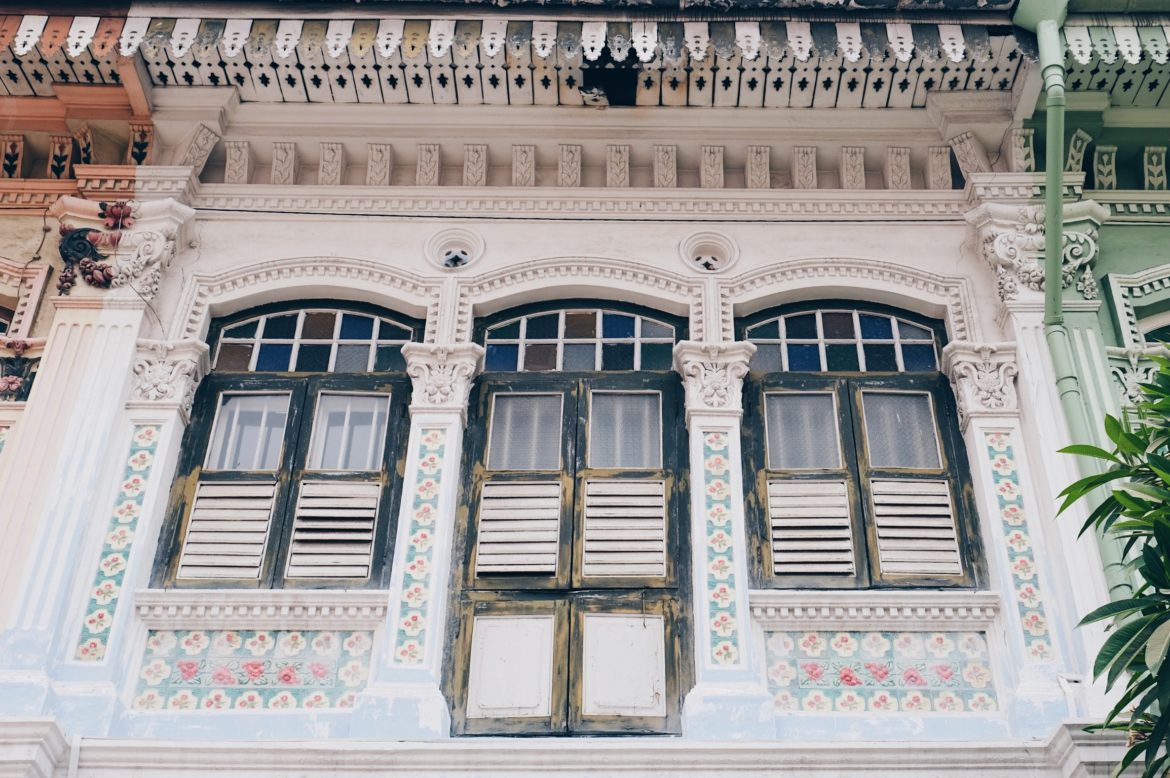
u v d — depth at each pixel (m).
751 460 7.91
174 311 8.38
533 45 8.16
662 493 7.79
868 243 8.65
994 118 8.85
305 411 8.12
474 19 8.23
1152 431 6.29
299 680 7.14
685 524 7.68
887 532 7.66
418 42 8.20
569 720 7.04
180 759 6.52
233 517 7.71
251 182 8.92
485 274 8.49
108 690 6.93
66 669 7.00
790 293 8.49
